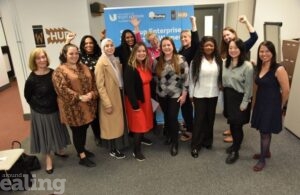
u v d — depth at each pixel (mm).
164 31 3584
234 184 2469
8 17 3961
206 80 2766
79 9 3982
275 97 2414
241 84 2594
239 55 2555
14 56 4152
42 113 2625
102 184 2592
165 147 3277
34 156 2957
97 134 3316
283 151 3033
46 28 4023
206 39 2666
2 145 3605
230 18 5383
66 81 2523
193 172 2697
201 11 5535
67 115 2600
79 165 2965
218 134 3523
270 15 5043
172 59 2773
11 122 4441
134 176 2691
